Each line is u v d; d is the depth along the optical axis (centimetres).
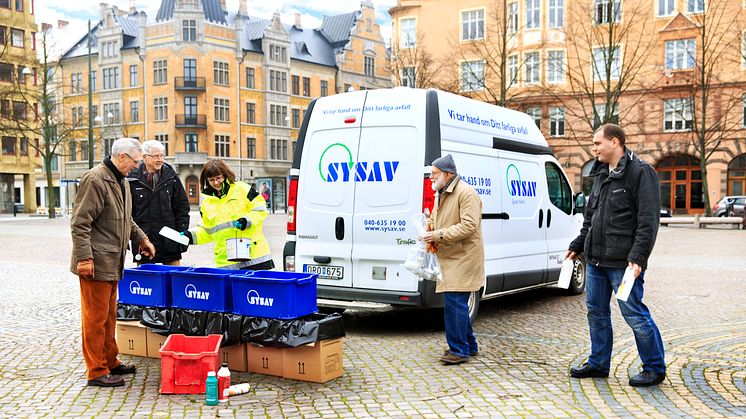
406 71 4231
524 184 909
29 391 529
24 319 843
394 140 741
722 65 4047
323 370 550
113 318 568
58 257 1680
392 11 4747
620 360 623
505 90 3588
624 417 466
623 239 530
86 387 540
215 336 550
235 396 516
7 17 5828
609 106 3431
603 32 4178
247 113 6625
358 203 755
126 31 6562
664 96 4188
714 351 663
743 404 493
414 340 720
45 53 4566
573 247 575
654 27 4172
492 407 489
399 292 730
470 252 606
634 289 532
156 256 727
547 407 488
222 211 718
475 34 4525
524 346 689
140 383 552
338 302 764
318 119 793
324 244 775
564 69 4288
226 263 722
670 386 540
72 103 6838
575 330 776
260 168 6738
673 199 4356
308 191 789
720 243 2134
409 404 496
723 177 4169
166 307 623
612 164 536
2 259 1625
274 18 6819
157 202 723
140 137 6419
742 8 3972
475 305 788
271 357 570
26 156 6150
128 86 6488
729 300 1004
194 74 6241
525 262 898
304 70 7181
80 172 6738
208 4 6575
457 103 778
